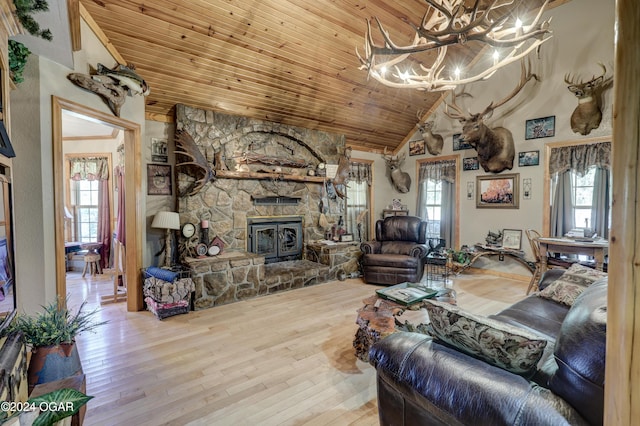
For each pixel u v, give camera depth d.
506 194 5.16
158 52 3.46
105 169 5.75
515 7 2.08
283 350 2.70
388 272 4.77
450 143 5.93
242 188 4.71
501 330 1.24
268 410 1.94
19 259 2.41
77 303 3.92
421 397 1.25
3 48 1.73
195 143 4.16
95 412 1.91
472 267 5.61
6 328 1.49
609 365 0.73
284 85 4.44
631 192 0.66
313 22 3.70
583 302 1.20
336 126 5.71
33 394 1.50
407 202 6.78
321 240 5.58
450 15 2.06
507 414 1.02
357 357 2.55
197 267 3.70
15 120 2.38
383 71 2.95
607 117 4.16
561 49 4.55
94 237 5.97
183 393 2.10
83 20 2.83
